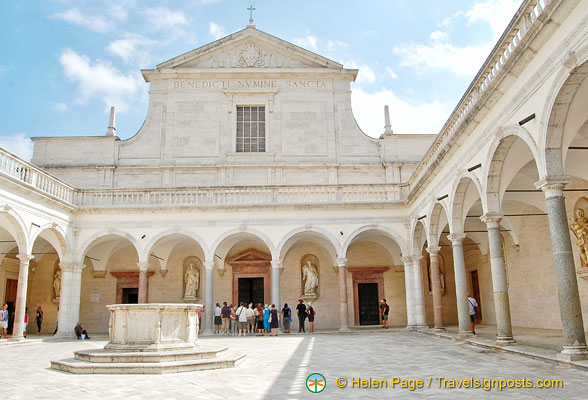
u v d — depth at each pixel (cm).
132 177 3134
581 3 959
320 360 1341
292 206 2644
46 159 3147
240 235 2733
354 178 3188
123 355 1220
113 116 3250
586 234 1770
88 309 2994
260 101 3278
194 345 1383
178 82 3281
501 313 1481
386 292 3053
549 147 1133
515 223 2377
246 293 3033
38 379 1065
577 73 1006
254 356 1462
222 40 3325
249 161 3189
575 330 1093
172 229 2619
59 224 2450
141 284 2562
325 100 3300
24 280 2125
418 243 2642
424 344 1752
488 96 1383
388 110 3347
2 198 1967
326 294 3025
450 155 1859
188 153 3181
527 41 1128
